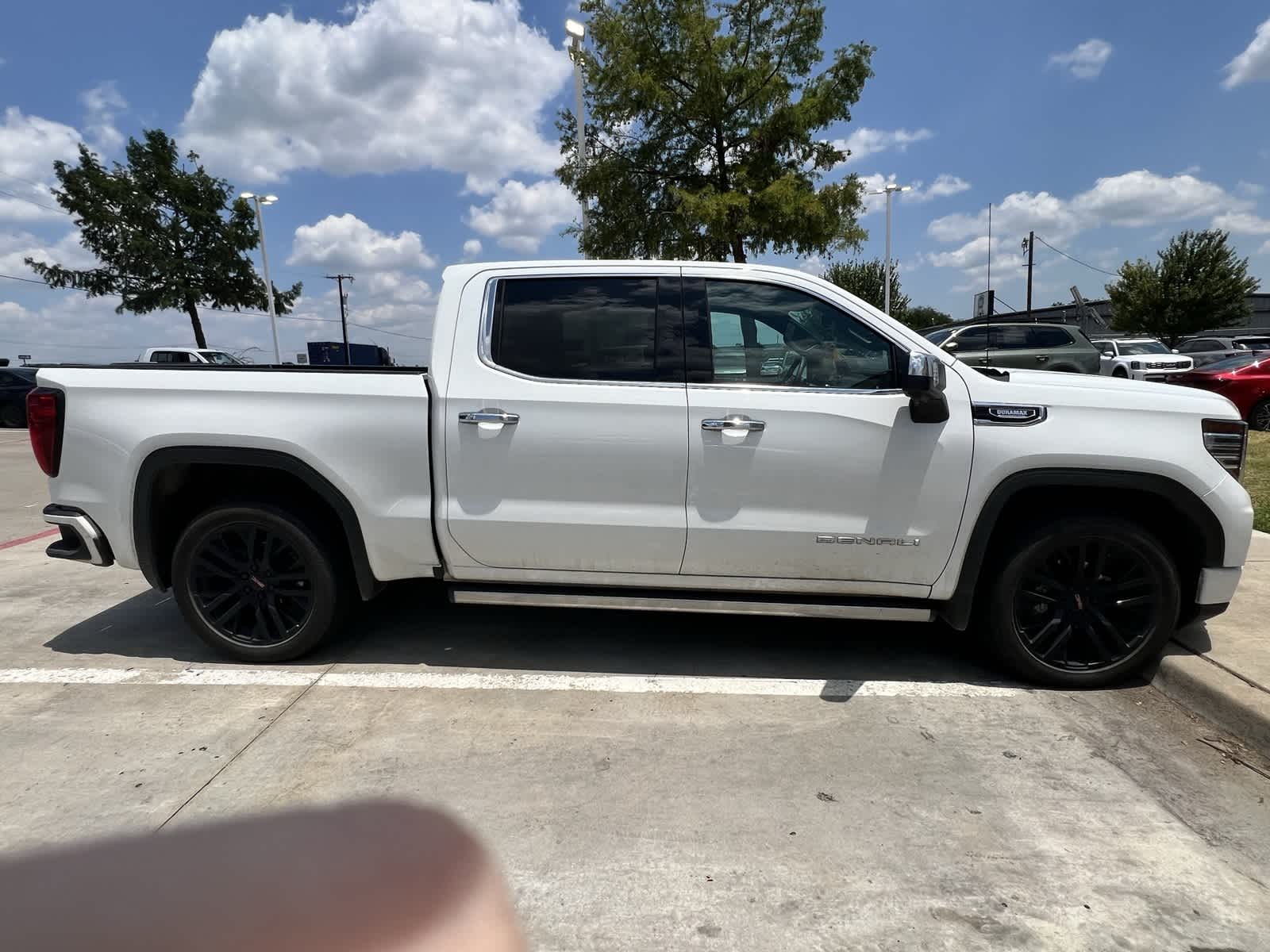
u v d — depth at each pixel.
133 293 22.55
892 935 2.01
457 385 3.43
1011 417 3.28
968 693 3.45
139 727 3.11
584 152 13.43
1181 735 3.07
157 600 4.80
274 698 3.37
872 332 3.40
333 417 3.44
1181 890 2.19
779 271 3.49
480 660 3.80
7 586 5.11
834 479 3.34
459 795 2.63
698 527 3.39
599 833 2.43
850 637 4.14
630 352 3.45
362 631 4.18
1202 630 3.80
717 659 3.83
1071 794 2.66
